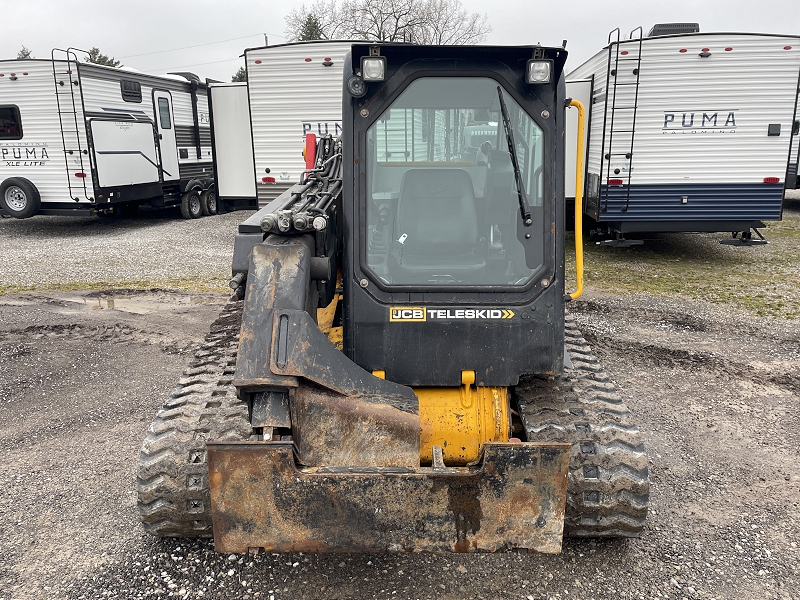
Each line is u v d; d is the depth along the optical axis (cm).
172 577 340
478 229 311
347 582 337
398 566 350
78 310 871
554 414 329
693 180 1109
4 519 396
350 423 284
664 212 1126
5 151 1405
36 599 324
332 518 269
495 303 307
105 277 1070
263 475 263
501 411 318
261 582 336
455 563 352
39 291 975
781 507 410
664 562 353
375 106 296
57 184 1402
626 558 356
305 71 1220
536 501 270
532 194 305
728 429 524
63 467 461
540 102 296
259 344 275
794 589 333
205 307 887
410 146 305
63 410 560
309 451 283
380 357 312
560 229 305
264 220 288
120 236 1495
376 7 3588
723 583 338
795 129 1072
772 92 1059
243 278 313
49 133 1374
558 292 308
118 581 337
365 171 300
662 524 390
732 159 1094
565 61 290
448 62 291
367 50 286
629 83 1075
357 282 308
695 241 1420
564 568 348
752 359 687
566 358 375
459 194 309
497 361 312
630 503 313
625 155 1105
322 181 447
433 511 270
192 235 1511
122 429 523
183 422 329
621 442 319
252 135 1265
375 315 309
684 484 438
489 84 296
